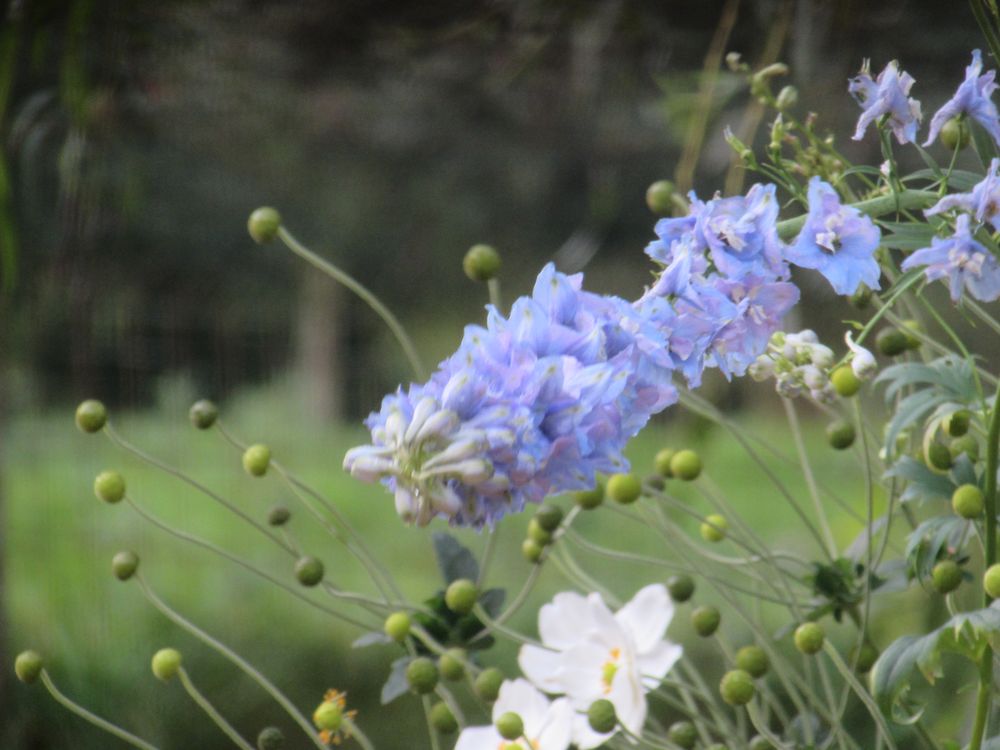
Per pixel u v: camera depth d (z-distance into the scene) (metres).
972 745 0.93
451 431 0.78
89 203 1.57
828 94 1.59
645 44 1.71
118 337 2.44
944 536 0.96
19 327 1.68
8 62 1.41
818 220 0.86
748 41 1.66
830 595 1.05
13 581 2.32
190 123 2.24
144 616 2.53
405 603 1.07
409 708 2.58
